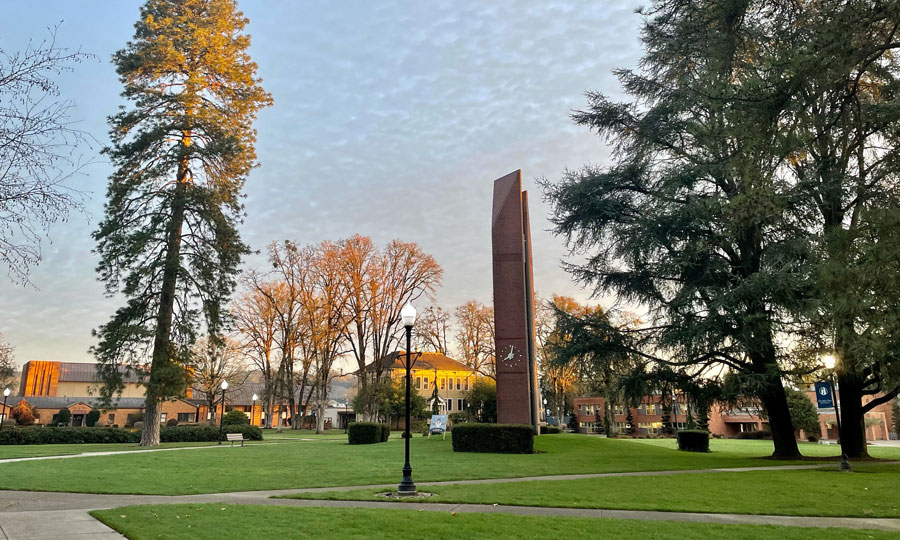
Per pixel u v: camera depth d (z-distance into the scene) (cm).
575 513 1116
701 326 2078
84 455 2478
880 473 1888
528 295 3688
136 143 3159
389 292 5381
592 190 2639
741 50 1489
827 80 1100
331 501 1255
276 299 5738
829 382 2069
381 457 2356
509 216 3359
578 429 7775
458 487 1473
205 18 3566
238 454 2544
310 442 3716
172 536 838
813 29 1125
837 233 1195
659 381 2480
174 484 1514
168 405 8538
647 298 2558
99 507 1148
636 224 2458
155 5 3466
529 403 3153
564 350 2577
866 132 1276
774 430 2588
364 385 5366
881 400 2580
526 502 1230
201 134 3425
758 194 1414
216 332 3262
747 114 1238
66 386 9412
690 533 909
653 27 2331
